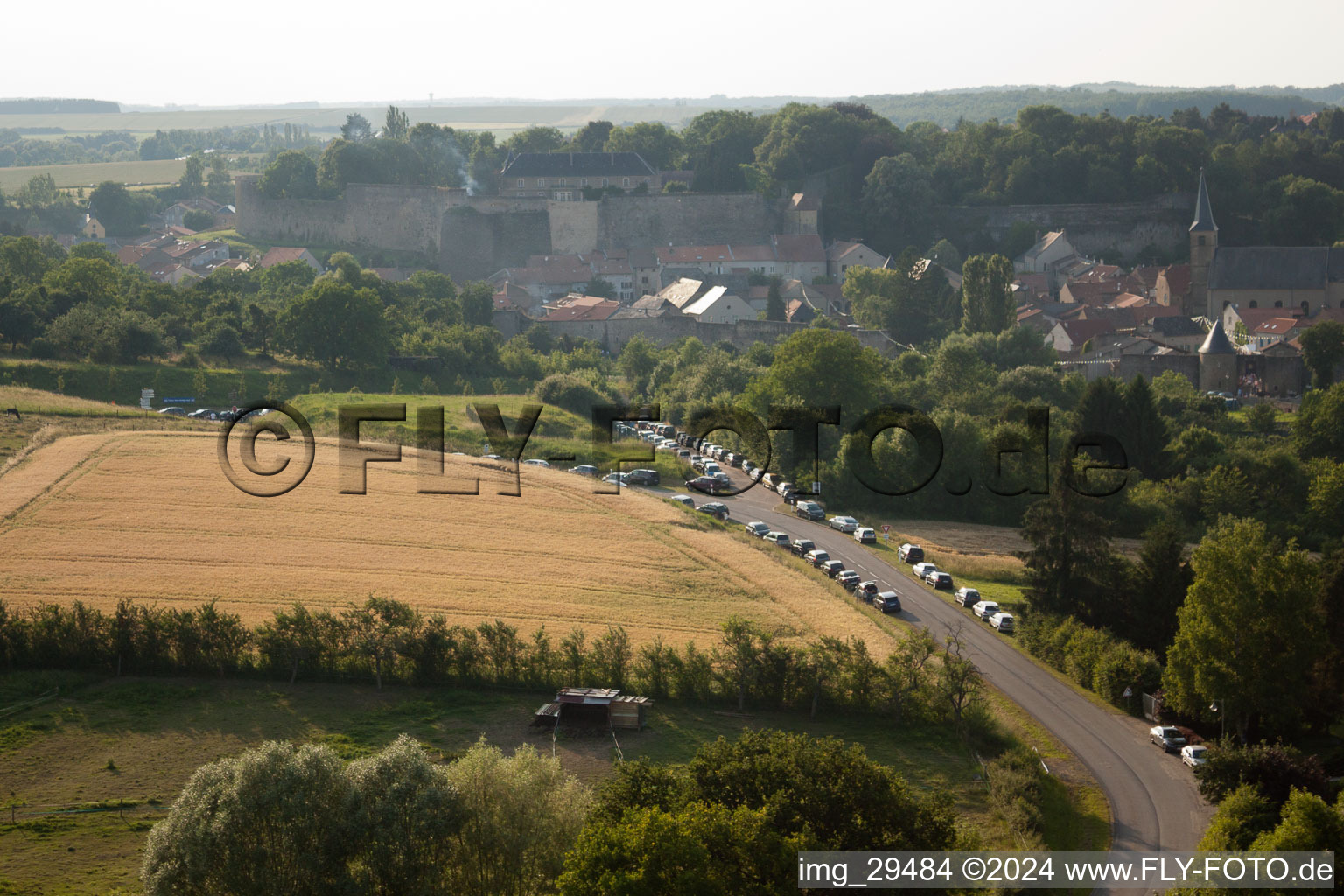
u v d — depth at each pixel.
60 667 80.56
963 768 71.31
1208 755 67.81
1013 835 61.91
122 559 96.25
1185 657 79.12
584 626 87.25
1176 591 93.25
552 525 109.56
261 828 54.72
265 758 55.94
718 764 58.50
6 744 70.94
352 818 55.03
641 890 48.19
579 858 51.00
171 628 81.12
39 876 58.06
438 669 80.31
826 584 101.62
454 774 58.72
